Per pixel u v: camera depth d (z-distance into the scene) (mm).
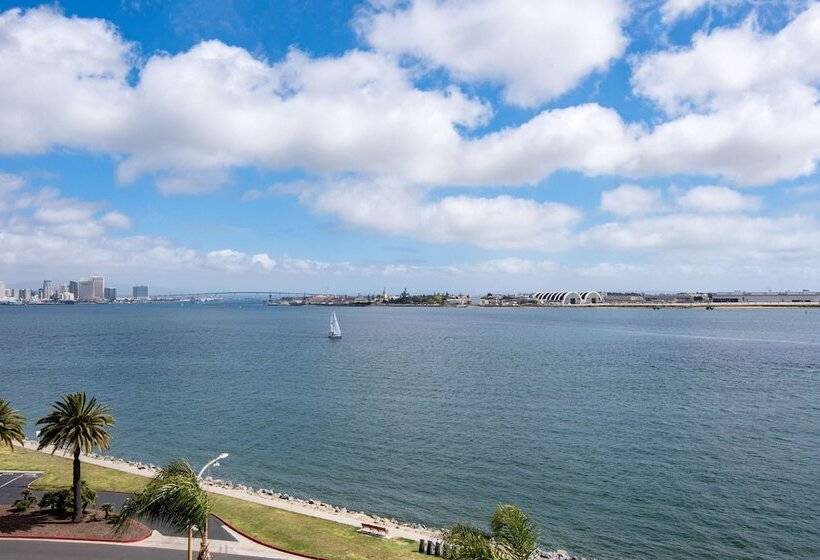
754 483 60156
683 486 59500
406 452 72625
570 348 195000
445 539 31562
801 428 82000
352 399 106062
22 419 48688
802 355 170750
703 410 94000
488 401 102750
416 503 56438
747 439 76375
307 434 81750
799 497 56312
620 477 62375
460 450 72938
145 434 83125
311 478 63938
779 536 48250
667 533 48969
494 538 31578
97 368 148625
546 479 62156
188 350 193750
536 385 118938
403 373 137625
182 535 43812
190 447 76500
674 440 76188
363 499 57688
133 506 37594
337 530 46719
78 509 45219
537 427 83688
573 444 74812
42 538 42312
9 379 131000
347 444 76438
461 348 197000
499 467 66312
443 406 99000
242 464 69062
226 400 106188
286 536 44844
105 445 45750
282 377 132500
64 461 64125
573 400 102938
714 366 146500
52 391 116062
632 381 123250
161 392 114438
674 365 148625
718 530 49469
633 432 80438
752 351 182750
